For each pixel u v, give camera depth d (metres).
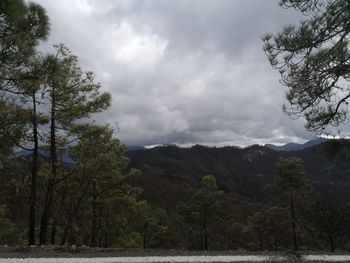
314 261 11.54
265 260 11.41
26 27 11.22
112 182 24.92
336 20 10.41
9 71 12.05
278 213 30.20
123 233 27.11
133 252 12.38
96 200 24.41
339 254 12.99
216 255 12.09
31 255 11.46
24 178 20.41
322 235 18.58
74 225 21.83
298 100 11.88
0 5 10.31
